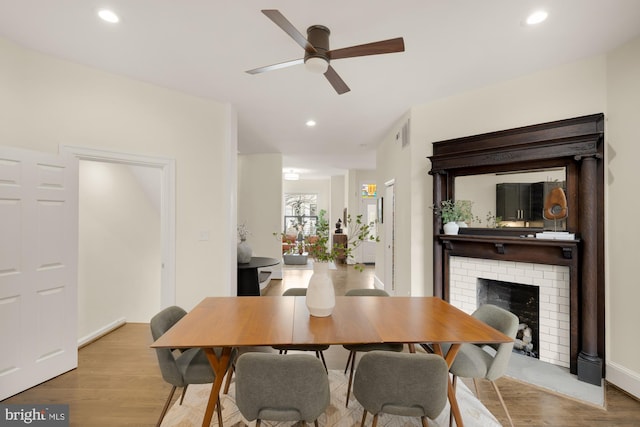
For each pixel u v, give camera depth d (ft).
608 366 8.43
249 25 7.39
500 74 9.80
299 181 37.63
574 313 8.80
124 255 13.24
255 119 14.25
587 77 8.84
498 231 10.25
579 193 8.71
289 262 30.55
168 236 11.03
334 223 33.86
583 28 7.47
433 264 11.62
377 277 19.85
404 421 7.02
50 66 8.87
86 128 9.46
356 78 10.09
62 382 8.38
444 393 5.14
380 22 7.21
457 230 10.97
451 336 5.85
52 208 8.52
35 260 8.14
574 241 8.52
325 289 6.88
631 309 7.98
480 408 7.45
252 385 4.93
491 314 7.31
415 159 12.30
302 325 6.33
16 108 8.32
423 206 12.19
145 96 10.53
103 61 9.16
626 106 8.11
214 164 12.09
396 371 5.07
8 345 7.65
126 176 13.35
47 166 8.39
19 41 8.14
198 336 5.69
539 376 8.79
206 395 7.93
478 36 7.79
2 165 7.52
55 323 8.61
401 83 10.44
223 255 12.25
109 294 12.35
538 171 9.50
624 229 8.13
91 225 11.51
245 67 9.46
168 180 11.01
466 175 10.93
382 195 18.25
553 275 9.32
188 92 11.29
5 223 7.59
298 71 9.72
